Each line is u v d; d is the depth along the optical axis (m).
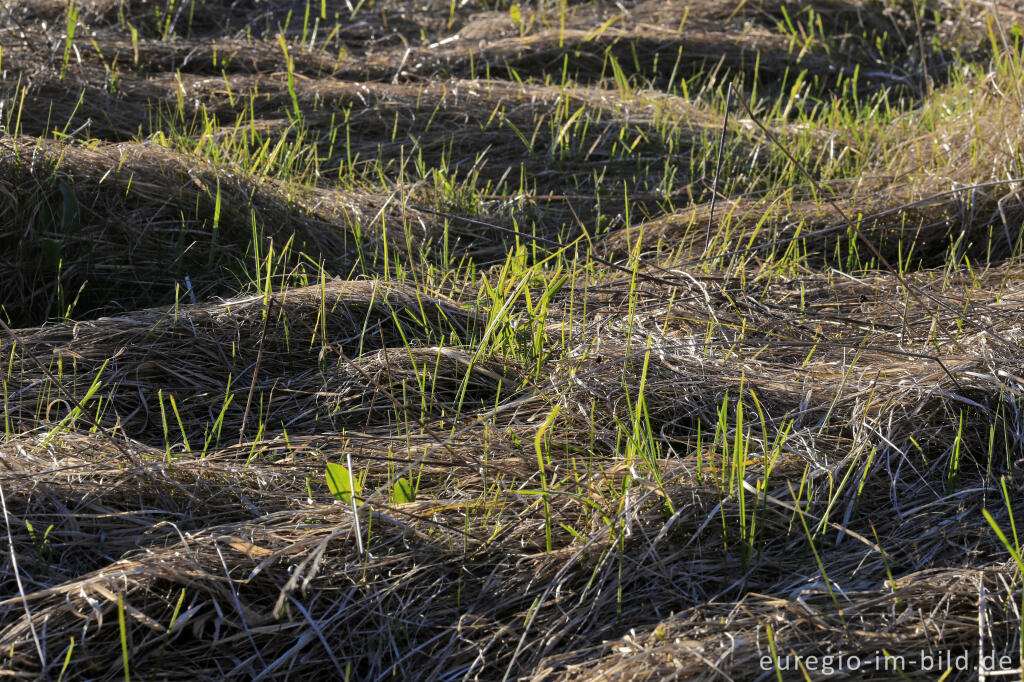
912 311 2.76
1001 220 3.48
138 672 1.48
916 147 4.04
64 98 4.46
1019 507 1.82
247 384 2.41
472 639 1.58
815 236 3.47
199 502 1.82
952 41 5.95
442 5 6.59
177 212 3.18
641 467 1.87
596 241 3.67
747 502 1.79
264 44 5.56
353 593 1.62
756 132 4.49
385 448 2.07
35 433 2.05
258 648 1.54
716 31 5.96
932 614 1.51
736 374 2.28
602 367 2.22
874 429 1.95
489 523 1.81
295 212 3.42
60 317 2.71
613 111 4.67
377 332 2.62
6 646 1.42
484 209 3.85
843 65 5.75
